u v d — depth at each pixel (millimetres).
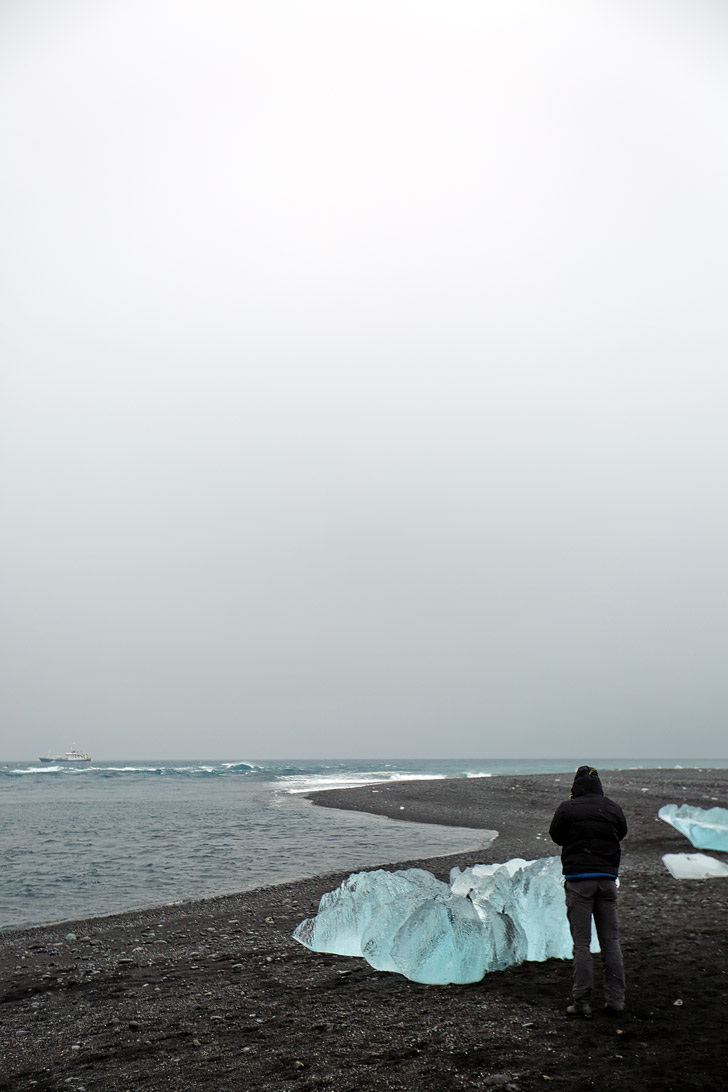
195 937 8695
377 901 7793
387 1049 4945
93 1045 5297
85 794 41875
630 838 15406
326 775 71750
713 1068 4441
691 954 6922
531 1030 5164
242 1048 5094
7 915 10273
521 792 30031
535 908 7258
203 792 42594
